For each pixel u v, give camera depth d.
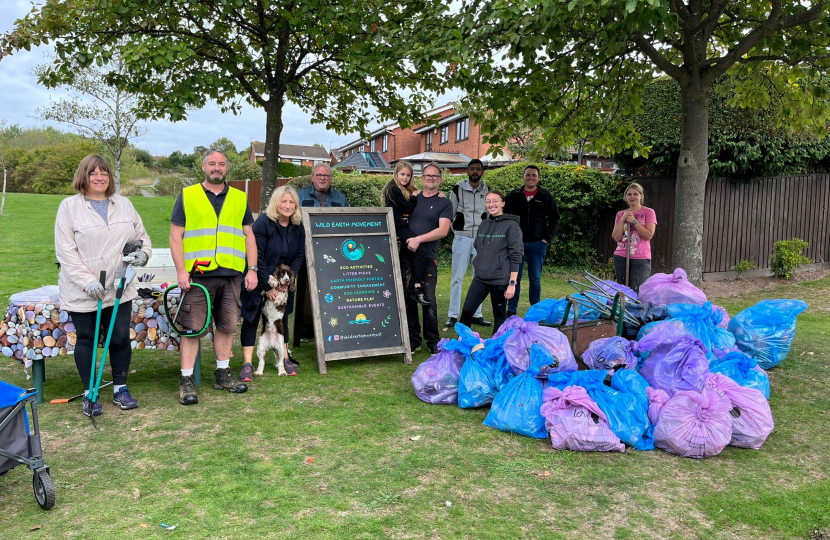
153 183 51.47
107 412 4.44
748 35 6.20
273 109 7.99
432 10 6.74
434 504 3.10
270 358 6.15
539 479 3.43
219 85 6.75
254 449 3.79
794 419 4.52
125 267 4.32
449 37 5.96
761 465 3.69
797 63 6.79
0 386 2.99
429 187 6.17
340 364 5.96
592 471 3.55
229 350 5.04
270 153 8.05
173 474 3.41
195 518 2.92
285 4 7.11
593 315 5.42
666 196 11.66
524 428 4.09
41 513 2.95
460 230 7.38
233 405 4.65
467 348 4.84
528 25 5.49
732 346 5.17
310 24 7.13
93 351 4.25
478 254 5.88
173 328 4.46
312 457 3.67
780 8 5.92
